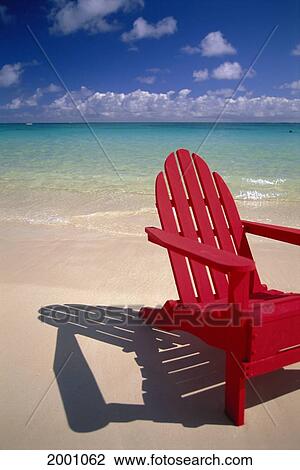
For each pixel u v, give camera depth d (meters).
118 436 1.49
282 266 3.34
